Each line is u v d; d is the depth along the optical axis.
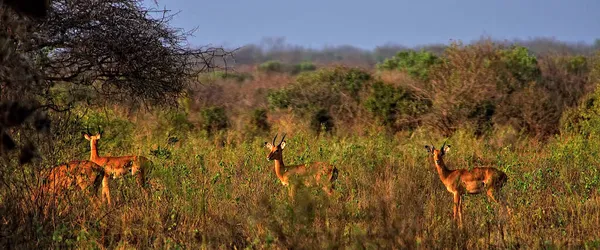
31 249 29.30
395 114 72.56
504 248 31.31
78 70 40.16
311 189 35.31
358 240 27.62
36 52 35.34
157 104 44.41
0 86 28.11
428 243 29.59
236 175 44.22
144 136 62.22
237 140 66.31
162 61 40.47
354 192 40.28
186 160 49.00
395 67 106.31
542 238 32.53
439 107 70.31
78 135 43.72
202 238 31.92
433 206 36.50
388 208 30.50
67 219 32.78
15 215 30.78
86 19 37.75
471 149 57.91
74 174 35.91
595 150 52.91
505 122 69.88
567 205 37.72
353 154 50.72
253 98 84.81
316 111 74.38
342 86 76.06
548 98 71.81
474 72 71.81
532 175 43.47
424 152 53.16
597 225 34.03
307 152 51.66
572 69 87.38
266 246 28.81
